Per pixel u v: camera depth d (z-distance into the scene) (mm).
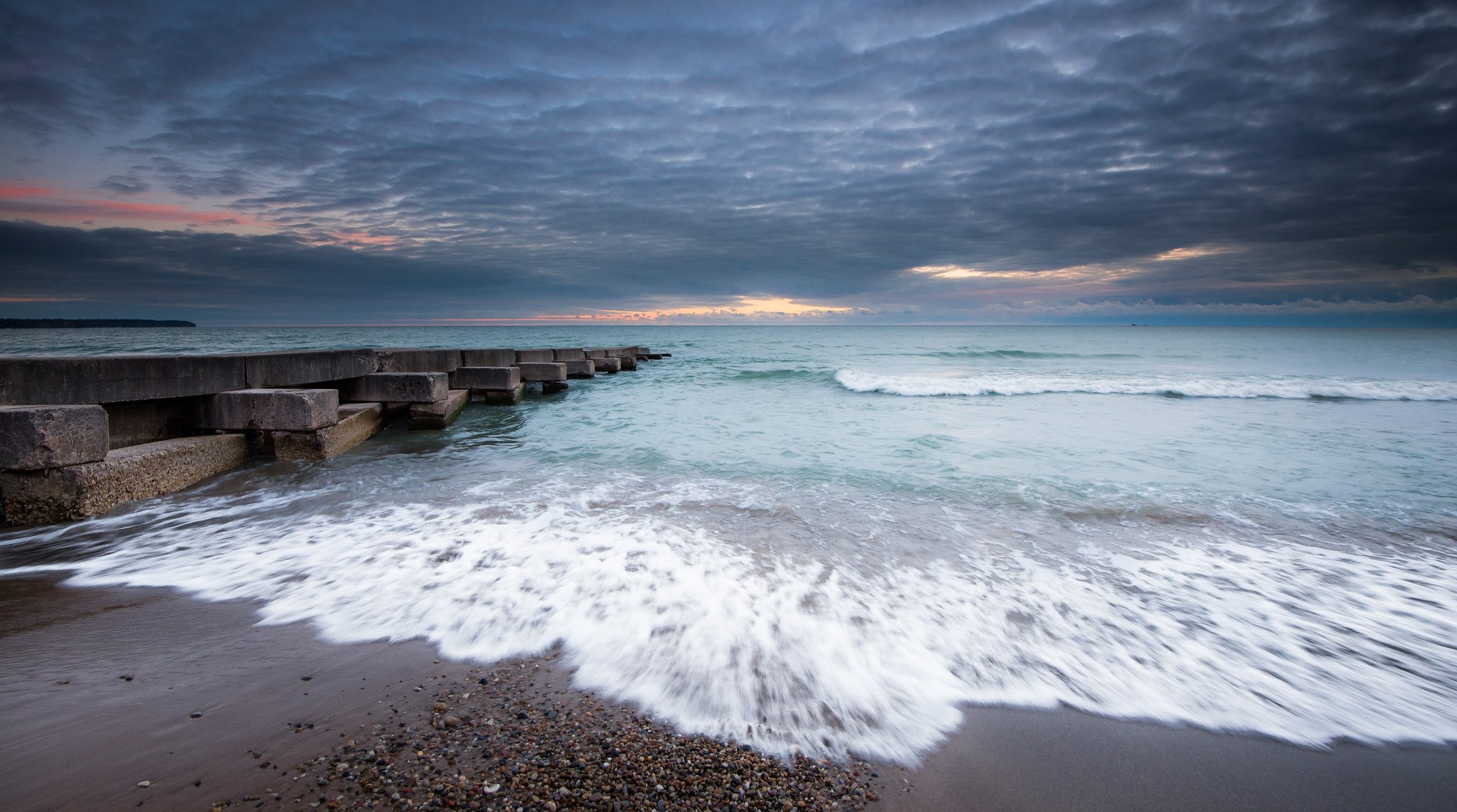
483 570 4035
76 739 2348
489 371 13648
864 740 2406
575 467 7449
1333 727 2521
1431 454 7945
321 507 5688
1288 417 11117
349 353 10211
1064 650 3078
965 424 10523
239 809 1977
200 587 3838
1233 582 3910
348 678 2809
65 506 5121
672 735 2412
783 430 10055
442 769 2188
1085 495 6000
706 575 3939
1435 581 3951
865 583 3840
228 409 7574
